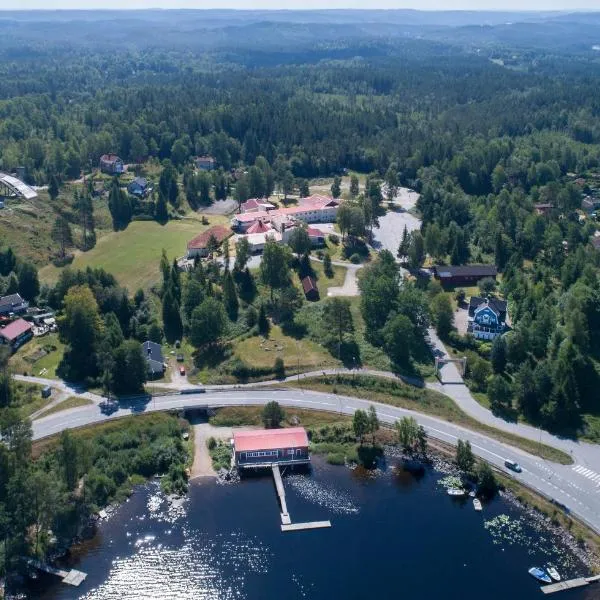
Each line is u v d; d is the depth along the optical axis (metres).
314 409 141.12
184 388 147.88
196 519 113.31
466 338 166.25
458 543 107.81
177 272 190.38
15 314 175.38
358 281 194.50
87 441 123.25
